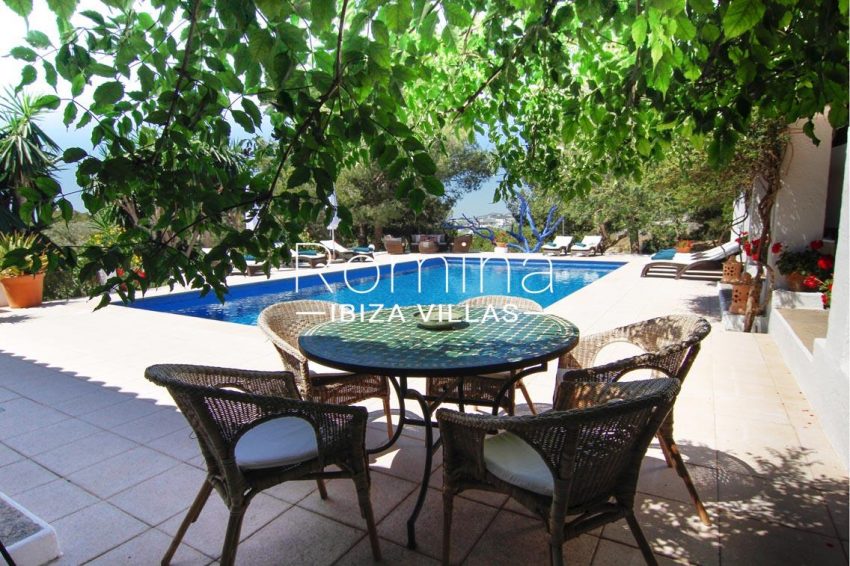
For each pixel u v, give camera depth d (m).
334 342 2.28
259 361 4.46
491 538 2.01
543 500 1.59
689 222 13.12
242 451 1.85
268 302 9.74
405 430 3.01
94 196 1.55
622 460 1.58
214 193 1.49
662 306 6.73
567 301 7.17
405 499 2.29
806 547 1.89
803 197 5.29
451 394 2.83
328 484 2.44
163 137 1.51
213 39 1.54
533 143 3.44
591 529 1.59
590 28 2.03
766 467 2.46
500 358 1.98
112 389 3.76
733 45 1.86
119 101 1.60
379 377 2.86
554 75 2.40
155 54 1.60
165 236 1.57
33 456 2.73
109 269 1.41
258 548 1.98
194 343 5.09
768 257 5.58
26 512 2.03
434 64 3.44
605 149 2.42
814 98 1.89
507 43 2.41
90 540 2.03
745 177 5.34
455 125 3.39
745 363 4.10
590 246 14.82
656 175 5.73
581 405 1.95
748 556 1.86
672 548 1.91
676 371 2.21
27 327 5.91
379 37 1.29
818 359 3.03
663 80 1.47
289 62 1.30
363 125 1.34
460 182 17.84
